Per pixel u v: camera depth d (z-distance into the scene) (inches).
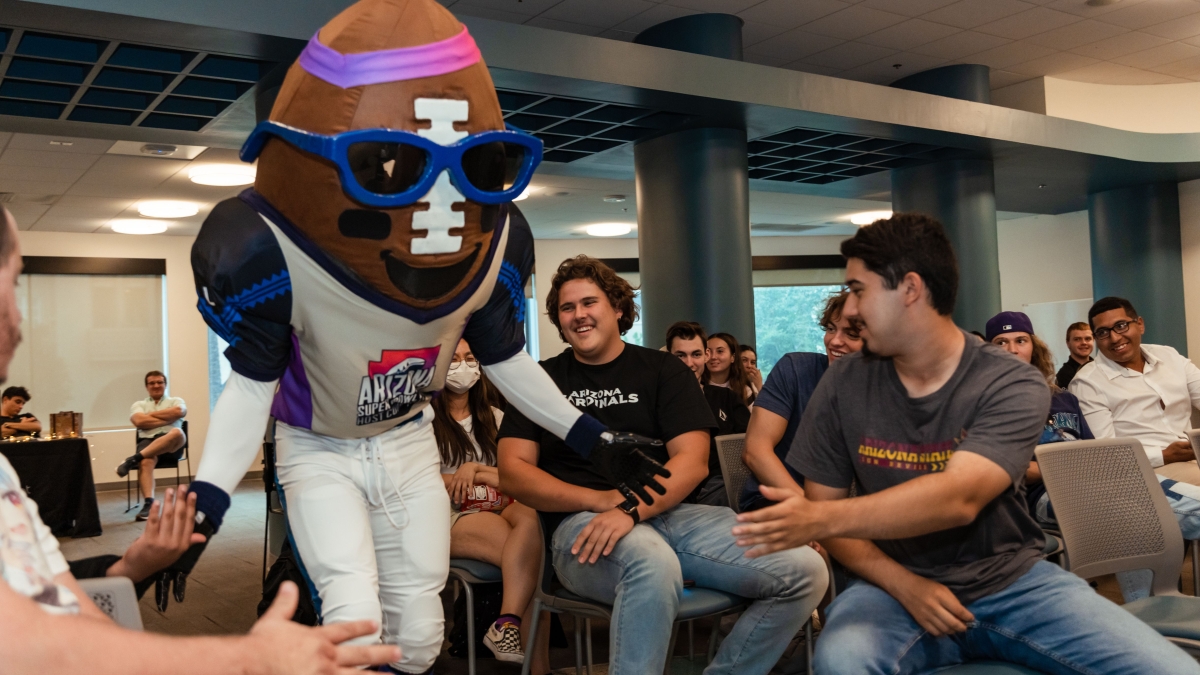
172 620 161.5
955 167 312.8
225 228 58.5
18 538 34.6
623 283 98.5
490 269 64.2
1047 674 65.6
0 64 179.9
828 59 302.8
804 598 84.6
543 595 91.5
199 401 444.8
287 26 166.1
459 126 56.3
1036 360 137.2
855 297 68.5
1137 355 161.5
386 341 61.6
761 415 99.3
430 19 56.8
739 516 58.5
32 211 365.4
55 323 419.8
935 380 69.4
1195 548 116.0
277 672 33.6
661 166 261.0
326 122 54.4
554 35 198.8
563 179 343.6
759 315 565.3
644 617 79.3
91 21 156.3
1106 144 309.7
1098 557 82.8
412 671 69.4
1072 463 83.9
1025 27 280.5
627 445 77.0
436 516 71.6
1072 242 445.4
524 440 94.2
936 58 306.0
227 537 259.0
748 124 251.3
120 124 227.6
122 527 295.6
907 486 61.7
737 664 85.7
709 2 249.0
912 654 67.7
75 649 30.3
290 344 63.6
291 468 68.8
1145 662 60.2
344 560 64.9
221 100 213.2
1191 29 289.0
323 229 56.5
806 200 429.4
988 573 68.2
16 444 266.4
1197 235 365.1
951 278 66.7
